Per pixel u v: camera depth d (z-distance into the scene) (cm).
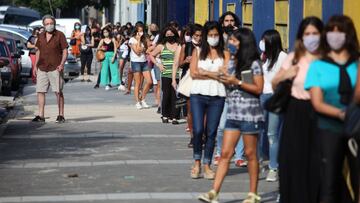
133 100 4512
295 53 1634
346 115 1430
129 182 2150
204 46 2106
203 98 2148
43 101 3388
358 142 1454
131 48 4022
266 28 2938
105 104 4256
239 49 1852
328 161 1510
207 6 4325
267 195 2019
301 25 1602
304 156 1605
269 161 2242
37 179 2192
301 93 1609
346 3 2064
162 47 3409
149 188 2075
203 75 1967
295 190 1608
